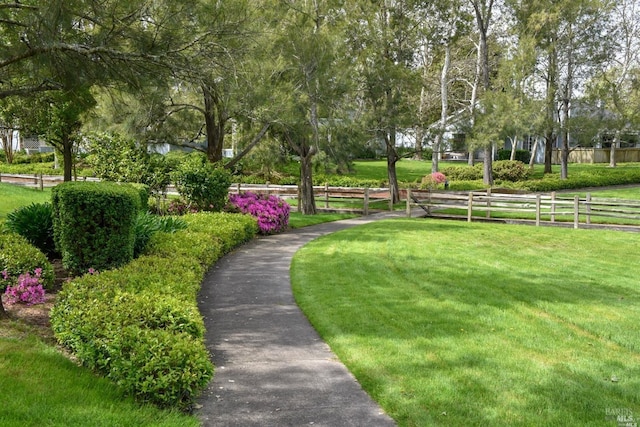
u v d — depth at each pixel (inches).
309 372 193.3
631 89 1408.7
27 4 298.0
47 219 343.0
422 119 1047.0
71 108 399.5
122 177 595.8
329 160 830.5
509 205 743.7
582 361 205.0
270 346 221.1
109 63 312.3
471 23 1107.9
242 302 288.8
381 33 903.1
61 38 291.9
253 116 569.3
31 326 216.1
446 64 1229.7
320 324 248.8
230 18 346.3
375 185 1200.8
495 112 973.8
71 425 137.7
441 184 1146.0
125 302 205.2
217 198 568.7
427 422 154.8
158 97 526.6
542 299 299.4
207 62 355.6
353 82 786.2
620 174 1373.0
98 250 291.9
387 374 189.8
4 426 132.7
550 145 1434.5
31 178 1023.6
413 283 337.1
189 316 199.2
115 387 165.9
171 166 603.5
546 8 1164.5
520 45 1104.2
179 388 159.0
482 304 286.5
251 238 525.7
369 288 322.3
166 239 366.3
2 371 163.3
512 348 218.2
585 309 279.4
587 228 656.4
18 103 518.3
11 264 257.3
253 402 168.1
